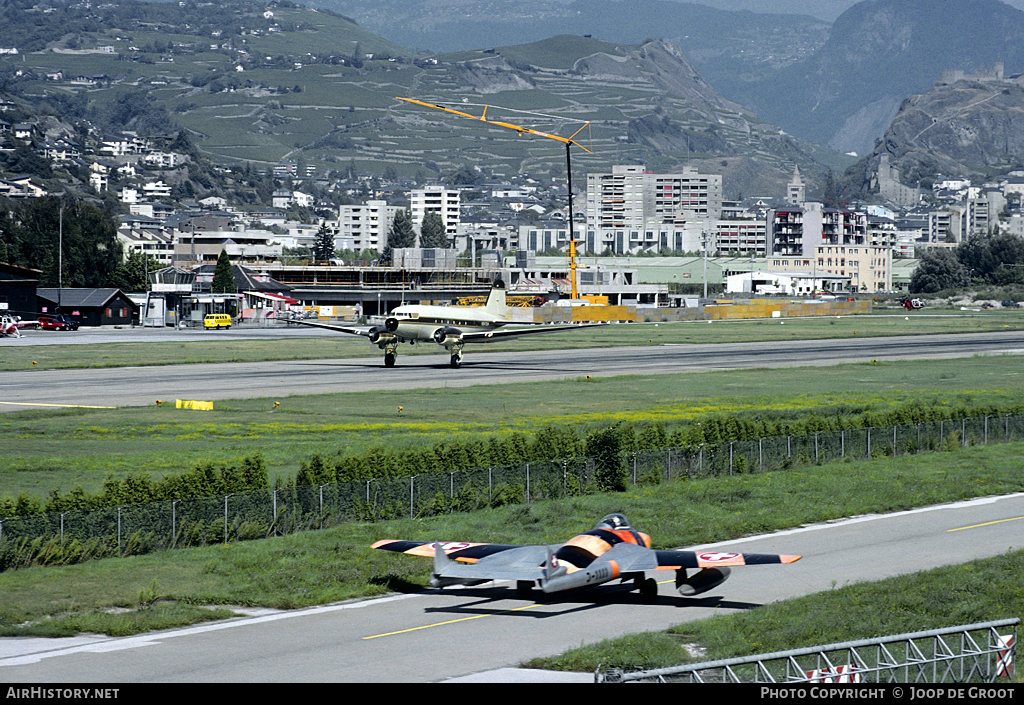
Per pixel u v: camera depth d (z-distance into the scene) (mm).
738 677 55656
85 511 81500
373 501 95438
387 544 72875
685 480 115125
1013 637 54500
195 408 170750
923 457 132875
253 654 60938
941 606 69062
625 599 73438
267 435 141500
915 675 55750
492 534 89500
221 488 89500
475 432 144750
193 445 133125
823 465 126250
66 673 57312
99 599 70750
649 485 112000
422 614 69500
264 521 89312
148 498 85875
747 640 62531
